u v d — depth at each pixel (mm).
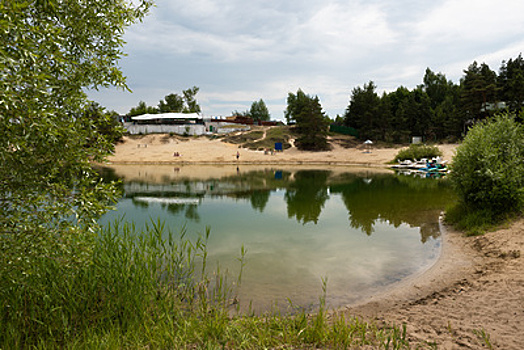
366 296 5699
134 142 67750
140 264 5305
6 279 3594
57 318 4117
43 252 3598
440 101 84562
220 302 5312
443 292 5594
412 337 3879
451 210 11367
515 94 49594
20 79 2793
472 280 5914
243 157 53594
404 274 6750
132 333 3955
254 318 4547
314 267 7258
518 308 4359
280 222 12141
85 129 4031
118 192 4152
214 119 86125
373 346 3676
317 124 58844
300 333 3928
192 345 3789
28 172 3439
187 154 55844
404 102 66562
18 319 3869
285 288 6066
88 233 4035
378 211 13711
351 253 8289
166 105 104750
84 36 3963
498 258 6777
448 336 3840
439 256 7711
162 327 4098
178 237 9797
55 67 3510
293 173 34844
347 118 72438
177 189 22172
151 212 14102
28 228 3469
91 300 4582
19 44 2893
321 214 13531
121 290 4762
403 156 41531
